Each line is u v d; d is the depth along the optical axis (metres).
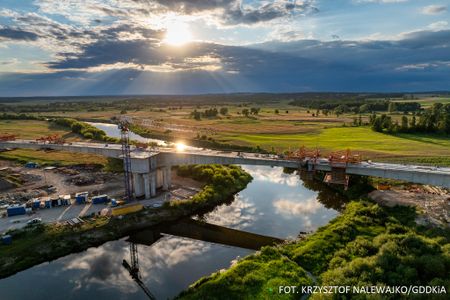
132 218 80.31
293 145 161.12
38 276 59.78
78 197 88.31
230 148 160.50
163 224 82.12
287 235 74.25
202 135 192.38
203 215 87.81
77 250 69.38
